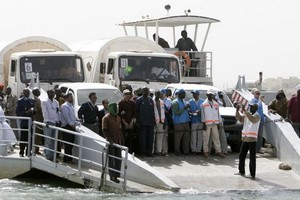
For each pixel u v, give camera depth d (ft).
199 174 188.44
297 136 204.85
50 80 250.37
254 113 186.19
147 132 208.54
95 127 199.41
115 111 172.14
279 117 217.97
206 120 211.61
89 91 221.46
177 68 256.52
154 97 210.59
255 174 187.83
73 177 177.27
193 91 215.51
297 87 223.30
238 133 219.82
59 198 162.09
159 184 172.76
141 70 252.83
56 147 181.27
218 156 214.69
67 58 253.85
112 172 171.42
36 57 250.98
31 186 177.58
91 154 186.70
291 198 164.76
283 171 195.83
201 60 295.07
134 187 172.24
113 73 252.62
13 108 221.66
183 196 164.66
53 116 186.09
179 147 215.10
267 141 221.87
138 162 180.24
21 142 184.85
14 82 252.21
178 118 212.64
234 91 234.99
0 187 175.11
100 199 161.07
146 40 274.57
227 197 164.66
